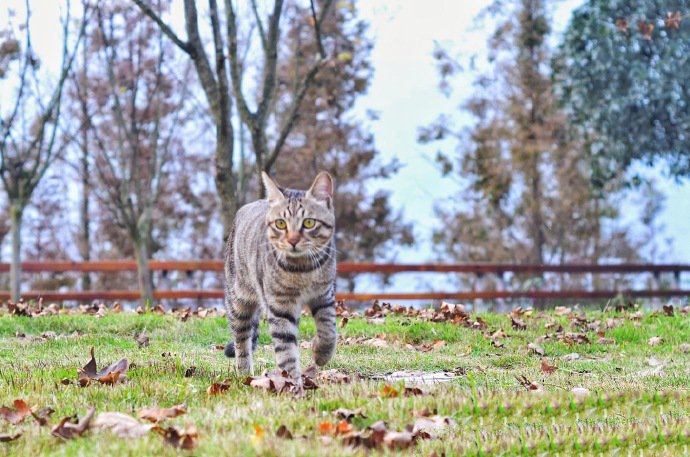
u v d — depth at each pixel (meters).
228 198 14.98
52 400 6.00
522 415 6.06
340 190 30.98
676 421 6.02
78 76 24.22
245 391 6.46
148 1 19.41
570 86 22.88
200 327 11.66
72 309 14.92
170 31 14.59
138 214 20.02
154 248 31.56
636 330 11.77
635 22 20.05
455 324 12.30
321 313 7.47
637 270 21.11
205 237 32.16
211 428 5.10
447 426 5.52
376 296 18.86
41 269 18.92
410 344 11.07
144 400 6.05
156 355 9.19
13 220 18.27
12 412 5.61
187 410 5.73
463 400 5.99
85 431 5.08
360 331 11.53
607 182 25.11
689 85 20.84
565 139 28.64
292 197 7.11
